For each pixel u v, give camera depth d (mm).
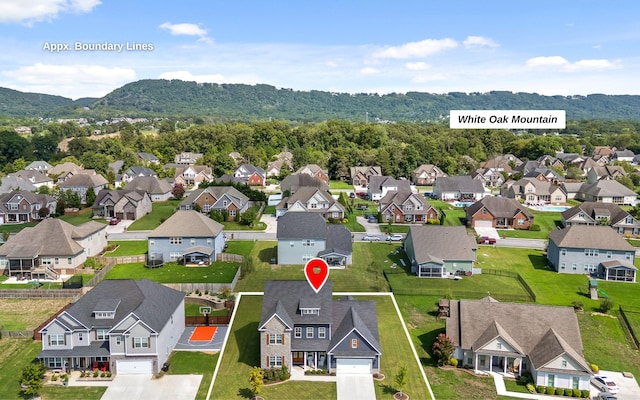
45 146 196750
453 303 52250
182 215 81375
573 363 43906
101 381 44656
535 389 43812
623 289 69000
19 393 42500
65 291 63875
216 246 80562
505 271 75562
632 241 94438
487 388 44000
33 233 74062
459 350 48344
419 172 163875
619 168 158000
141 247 85938
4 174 158750
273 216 110688
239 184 125375
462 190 134000
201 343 51719
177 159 198125
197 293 64500
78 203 118062
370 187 132625
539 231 100938
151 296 50438
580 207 106125
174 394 42469
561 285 70188
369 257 81250
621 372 47625
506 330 48375
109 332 45531
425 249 74125
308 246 77062
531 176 152625
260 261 78688
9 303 61969
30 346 50562
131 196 108312
